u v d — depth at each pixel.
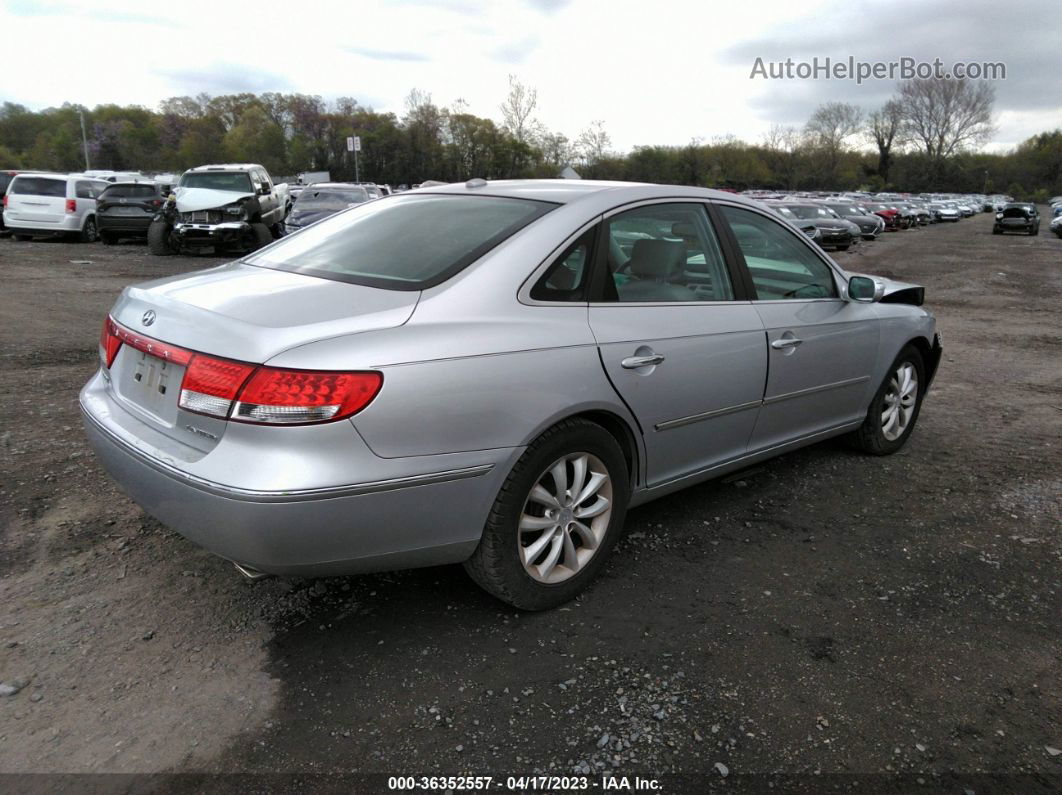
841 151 100.88
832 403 4.04
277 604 2.86
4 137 115.75
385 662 2.55
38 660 2.49
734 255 3.48
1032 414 5.74
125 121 102.44
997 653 2.68
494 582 2.68
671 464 3.23
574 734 2.25
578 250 2.85
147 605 2.83
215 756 2.13
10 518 3.42
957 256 23.34
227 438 2.24
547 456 2.65
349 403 2.21
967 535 3.60
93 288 11.03
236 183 16.50
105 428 2.67
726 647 2.68
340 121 86.69
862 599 3.01
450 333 2.43
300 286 2.67
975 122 103.12
